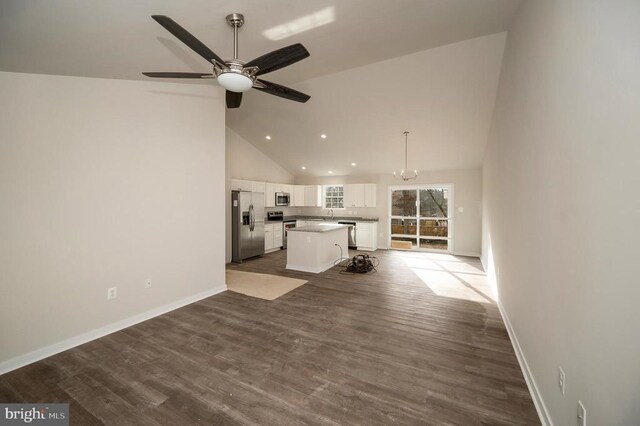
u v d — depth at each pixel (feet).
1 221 7.24
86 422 5.57
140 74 9.44
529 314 6.74
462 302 12.21
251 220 21.43
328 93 15.28
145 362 7.64
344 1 6.82
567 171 4.56
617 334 3.12
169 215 11.23
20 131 7.53
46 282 8.01
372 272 17.51
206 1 6.07
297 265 18.08
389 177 26.61
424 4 7.31
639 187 2.77
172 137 11.30
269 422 5.55
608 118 3.34
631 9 2.91
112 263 9.47
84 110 8.75
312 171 28.76
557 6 5.05
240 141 22.70
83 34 6.31
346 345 8.52
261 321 10.26
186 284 11.93
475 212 23.21
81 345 8.56
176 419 5.63
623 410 2.99
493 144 14.06
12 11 5.10
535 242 6.27
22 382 6.81
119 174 9.65
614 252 3.19
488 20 8.75
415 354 8.00
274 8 6.72
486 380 6.83
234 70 6.62
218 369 7.31
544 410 5.48
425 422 5.52
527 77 7.07
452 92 13.64
